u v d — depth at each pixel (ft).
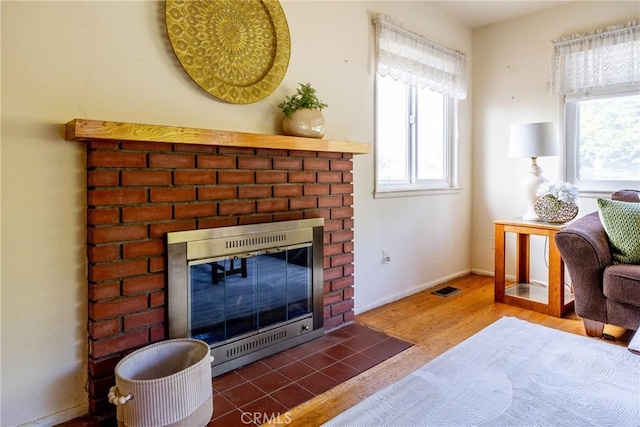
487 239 12.66
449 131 12.25
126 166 5.41
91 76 5.40
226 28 6.61
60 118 5.17
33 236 5.02
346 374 6.33
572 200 9.23
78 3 5.28
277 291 7.30
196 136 5.66
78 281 5.35
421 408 5.34
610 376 6.07
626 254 7.47
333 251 8.21
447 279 12.16
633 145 9.87
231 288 6.64
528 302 9.41
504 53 11.94
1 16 4.75
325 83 8.38
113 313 5.38
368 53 9.31
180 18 6.08
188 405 4.64
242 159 6.65
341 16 8.68
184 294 5.97
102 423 5.16
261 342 6.91
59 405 5.26
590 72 10.18
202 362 4.87
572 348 7.09
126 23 5.67
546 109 11.14
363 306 9.50
